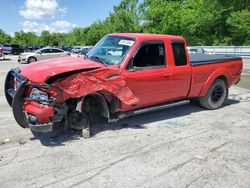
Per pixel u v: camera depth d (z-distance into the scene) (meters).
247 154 4.83
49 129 4.75
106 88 5.14
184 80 6.51
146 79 5.75
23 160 4.42
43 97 4.71
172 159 4.57
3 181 3.82
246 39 39.62
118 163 4.39
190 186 3.79
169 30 49.81
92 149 4.87
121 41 5.90
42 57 25.78
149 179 3.95
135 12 59.09
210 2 42.91
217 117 6.93
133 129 5.90
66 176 3.98
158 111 7.27
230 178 4.02
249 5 41.12
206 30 45.12
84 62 5.32
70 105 5.14
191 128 6.07
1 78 12.91
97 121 6.04
